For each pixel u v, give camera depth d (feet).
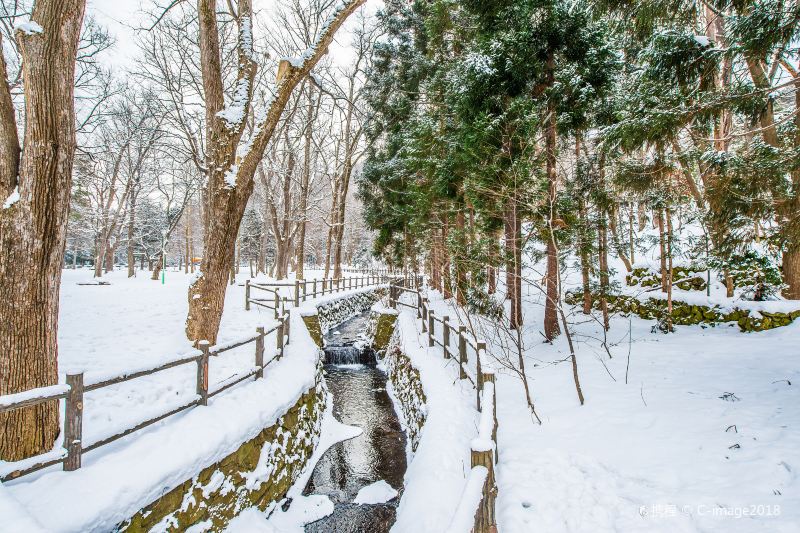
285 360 26.09
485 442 9.12
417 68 52.44
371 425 27.76
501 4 29.86
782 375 19.56
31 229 11.38
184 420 14.83
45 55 11.44
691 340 29.32
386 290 68.44
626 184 24.67
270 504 16.87
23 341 11.31
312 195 105.81
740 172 16.57
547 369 26.09
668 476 12.46
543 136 29.58
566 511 11.29
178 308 38.96
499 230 33.45
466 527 5.97
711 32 30.81
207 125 25.75
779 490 10.80
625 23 20.44
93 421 15.20
